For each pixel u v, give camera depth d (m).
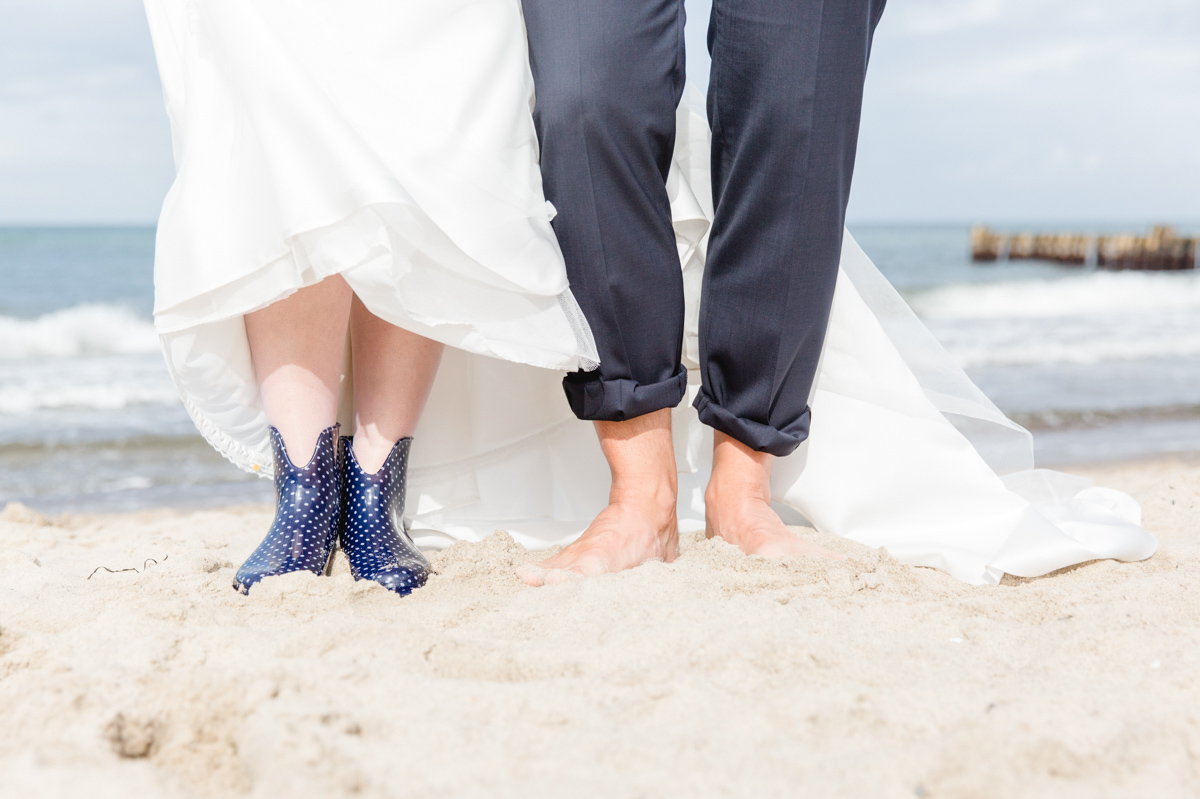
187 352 1.32
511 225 1.29
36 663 1.02
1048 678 1.00
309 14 1.21
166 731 0.85
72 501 3.40
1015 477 1.69
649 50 1.34
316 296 1.37
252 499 3.45
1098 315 11.74
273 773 0.73
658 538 1.50
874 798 0.72
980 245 25.25
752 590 1.30
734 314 1.44
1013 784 0.74
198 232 1.25
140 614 1.18
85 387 5.91
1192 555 1.56
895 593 1.33
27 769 0.71
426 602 1.31
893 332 1.66
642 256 1.38
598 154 1.34
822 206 1.38
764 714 0.88
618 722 0.87
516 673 1.00
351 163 1.16
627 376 1.44
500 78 1.33
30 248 22.00
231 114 1.28
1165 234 21.52
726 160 1.41
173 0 1.38
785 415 1.51
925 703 0.90
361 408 1.47
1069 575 1.48
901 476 1.62
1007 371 7.02
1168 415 5.19
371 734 0.83
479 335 1.28
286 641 1.05
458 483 1.73
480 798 0.71
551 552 1.68
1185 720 0.84
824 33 1.32
